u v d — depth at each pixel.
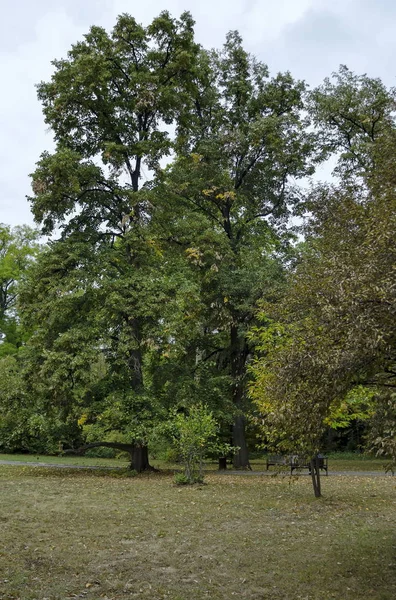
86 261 20.86
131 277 20.86
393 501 13.41
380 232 6.19
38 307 20.45
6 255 40.66
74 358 18.97
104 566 7.61
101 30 22.97
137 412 20.61
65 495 14.34
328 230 8.96
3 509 11.77
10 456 30.95
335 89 26.02
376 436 6.16
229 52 26.95
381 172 8.07
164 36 23.27
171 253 23.91
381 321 5.56
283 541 9.14
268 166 26.20
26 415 20.97
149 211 21.73
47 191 20.61
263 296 21.67
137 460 21.70
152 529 10.06
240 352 25.39
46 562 7.70
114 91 23.12
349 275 6.17
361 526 10.35
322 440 7.76
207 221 23.41
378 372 6.30
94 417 20.78
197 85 25.62
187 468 17.64
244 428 25.88
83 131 22.98
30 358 20.81
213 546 8.80
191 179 25.30
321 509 12.30
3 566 7.40
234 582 6.98
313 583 6.91
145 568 7.55
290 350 6.40
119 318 21.22
